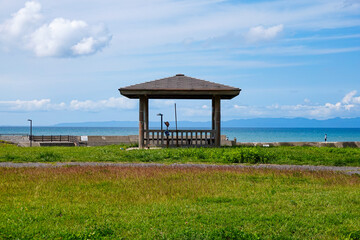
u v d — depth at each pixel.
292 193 10.05
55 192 9.95
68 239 6.19
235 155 17.94
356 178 12.86
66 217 7.54
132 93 23.98
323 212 8.04
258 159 18.17
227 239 6.35
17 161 17.56
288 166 16.64
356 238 6.64
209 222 7.24
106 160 18.09
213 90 24.08
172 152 19.92
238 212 7.95
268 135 133.25
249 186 11.09
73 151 21.83
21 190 10.19
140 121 24.44
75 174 12.82
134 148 24.66
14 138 47.97
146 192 9.97
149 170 14.05
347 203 8.90
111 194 9.77
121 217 7.62
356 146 30.38
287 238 6.47
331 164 17.38
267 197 9.48
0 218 7.36
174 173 13.22
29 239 6.34
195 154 19.36
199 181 11.74
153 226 6.94
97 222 7.22
